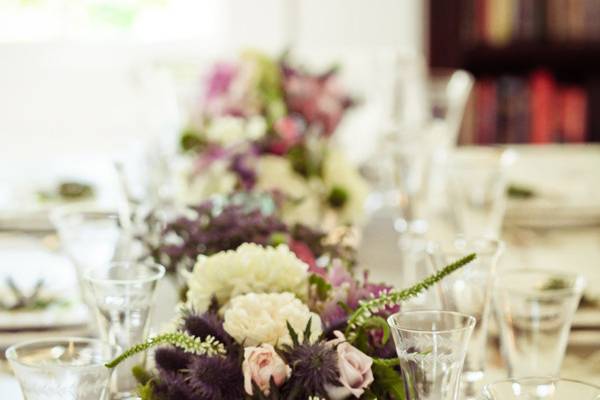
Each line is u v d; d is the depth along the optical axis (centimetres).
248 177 219
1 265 193
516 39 464
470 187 202
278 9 482
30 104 464
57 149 464
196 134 240
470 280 119
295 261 113
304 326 103
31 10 475
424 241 167
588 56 461
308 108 250
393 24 484
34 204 254
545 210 246
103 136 465
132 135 464
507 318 126
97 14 488
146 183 183
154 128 270
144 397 102
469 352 121
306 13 484
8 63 463
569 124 461
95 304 114
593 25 460
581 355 149
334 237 159
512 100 461
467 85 264
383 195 271
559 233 238
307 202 214
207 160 221
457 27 463
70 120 465
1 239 221
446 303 121
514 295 125
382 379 102
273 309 104
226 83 244
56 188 261
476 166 202
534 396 94
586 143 461
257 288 111
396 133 212
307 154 221
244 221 152
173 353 102
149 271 119
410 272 168
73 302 163
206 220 155
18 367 98
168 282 159
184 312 106
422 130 216
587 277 191
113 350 105
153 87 267
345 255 156
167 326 116
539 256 213
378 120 332
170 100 266
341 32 485
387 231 226
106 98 466
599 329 158
